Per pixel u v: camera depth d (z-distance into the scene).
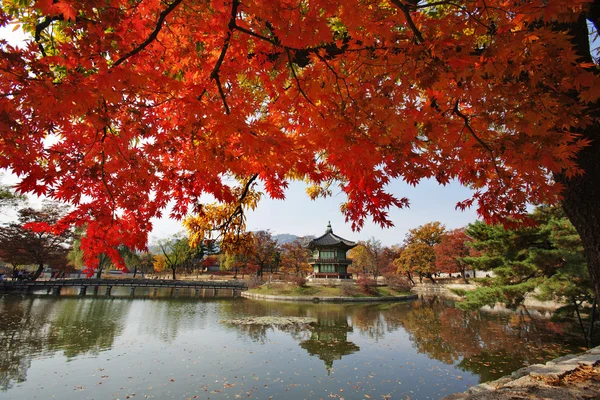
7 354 13.12
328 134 2.86
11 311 22.97
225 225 6.09
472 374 11.16
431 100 2.93
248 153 3.00
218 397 9.33
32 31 3.61
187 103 2.76
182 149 3.64
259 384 10.32
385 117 2.76
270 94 3.39
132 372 11.36
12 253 35.12
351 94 2.90
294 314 26.09
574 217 3.41
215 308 29.27
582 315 17.20
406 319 23.34
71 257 43.09
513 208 3.83
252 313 26.36
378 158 2.94
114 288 52.22
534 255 13.36
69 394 9.45
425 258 52.53
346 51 2.77
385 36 2.47
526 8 2.07
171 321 21.61
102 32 2.42
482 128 3.13
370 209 3.44
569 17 2.10
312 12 2.27
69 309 25.36
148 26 2.91
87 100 2.12
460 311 27.19
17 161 2.50
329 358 13.34
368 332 18.77
